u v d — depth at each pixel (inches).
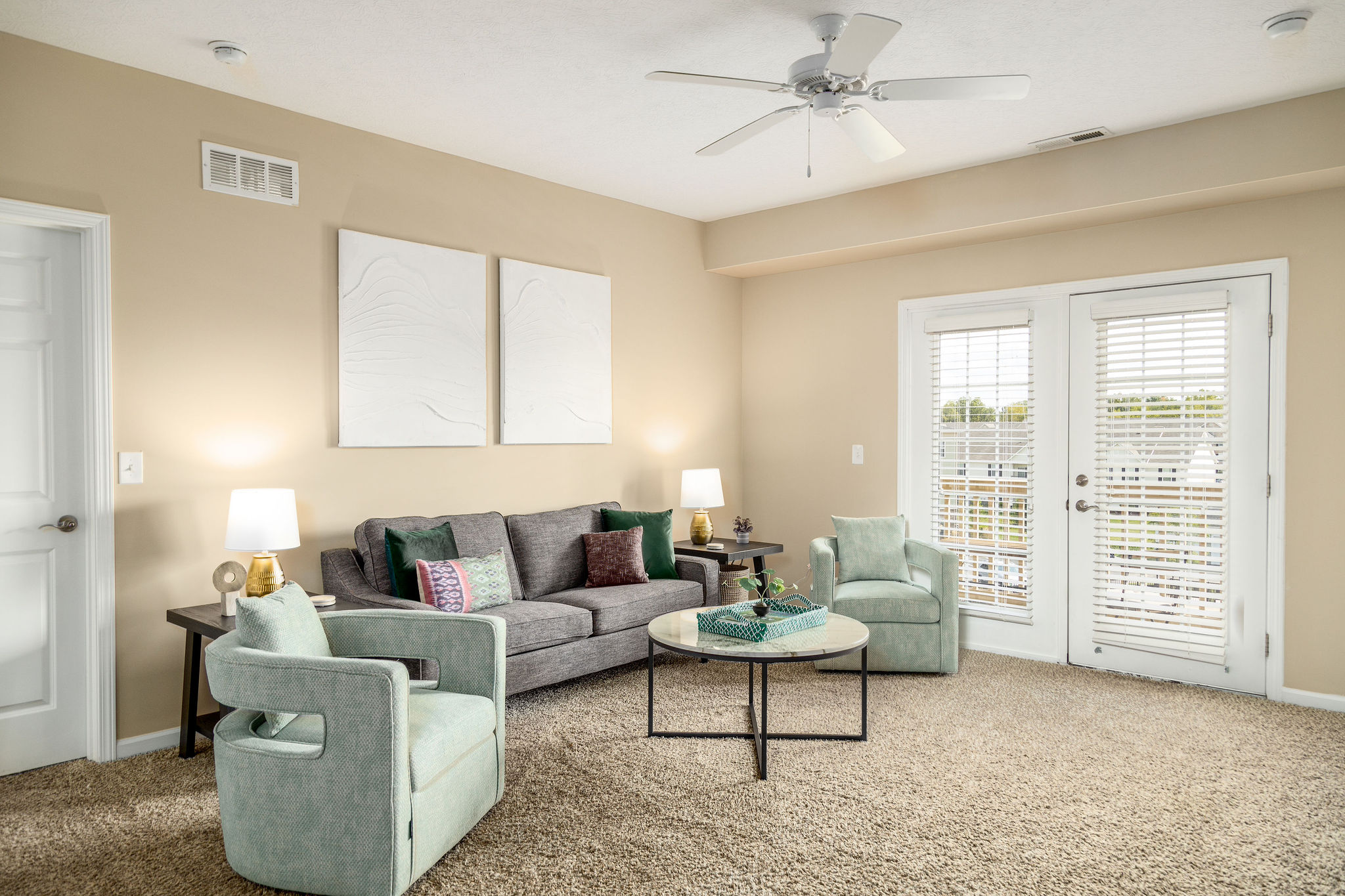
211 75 128.6
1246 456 156.5
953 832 101.0
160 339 128.3
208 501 133.6
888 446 205.2
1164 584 165.0
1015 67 125.5
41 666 120.6
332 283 148.7
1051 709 147.2
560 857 94.7
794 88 107.4
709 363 225.1
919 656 168.1
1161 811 107.1
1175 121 148.5
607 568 173.3
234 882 90.4
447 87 133.6
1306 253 149.6
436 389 163.2
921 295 199.2
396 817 83.1
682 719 141.2
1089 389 174.6
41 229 119.5
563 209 187.9
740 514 233.5
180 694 130.9
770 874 91.2
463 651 106.4
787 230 204.8
